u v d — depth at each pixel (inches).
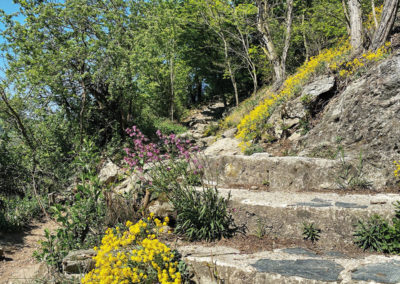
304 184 240.7
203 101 1392.7
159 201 219.6
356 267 127.5
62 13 551.2
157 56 692.1
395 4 367.2
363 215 167.9
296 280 127.0
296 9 834.2
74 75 547.2
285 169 249.3
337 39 716.0
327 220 174.2
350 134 275.6
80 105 598.9
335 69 406.3
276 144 385.4
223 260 148.7
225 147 426.0
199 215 185.6
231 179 268.1
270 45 689.0
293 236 180.4
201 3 886.4
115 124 607.2
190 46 1205.1
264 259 149.1
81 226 204.8
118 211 219.9
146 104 897.5
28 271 201.9
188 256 155.9
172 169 216.7
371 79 279.6
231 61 1003.9
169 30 891.4
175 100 1012.5
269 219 187.9
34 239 271.4
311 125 362.9
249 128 439.2
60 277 171.8
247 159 265.7
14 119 466.0
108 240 151.6
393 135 234.4
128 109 714.2
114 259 137.3
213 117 1085.1
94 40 566.9
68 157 483.5
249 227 192.4
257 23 703.7
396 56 267.6
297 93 418.3
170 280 138.7
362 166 230.2
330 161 238.4
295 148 341.7
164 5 920.9
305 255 153.3
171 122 932.6
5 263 222.4
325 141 294.2
